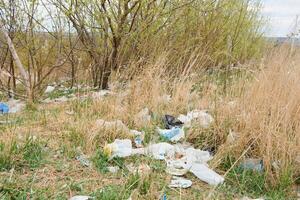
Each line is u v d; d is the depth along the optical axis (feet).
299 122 13.47
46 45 23.02
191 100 18.51
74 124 14.69
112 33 22.76
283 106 13.98
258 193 11.18
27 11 21.15
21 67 20.76
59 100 21.40
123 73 20.77
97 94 19.65
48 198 9.86
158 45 23.77
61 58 24.47
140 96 17.46
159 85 18.39
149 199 9.95
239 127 13.85
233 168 12.01
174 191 10.69
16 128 14.51
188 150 13.14
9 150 11.58
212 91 18.22
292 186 11.64
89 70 24.59
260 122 12.76
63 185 10.52
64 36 23.34
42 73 23.90
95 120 15.31
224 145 12.88
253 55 34.86
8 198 9.55
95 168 11.73
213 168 12.23
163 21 24.22
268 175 11.59
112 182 10.95
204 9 25.66
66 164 11.85
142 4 22.48
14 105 19.98
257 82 15.79
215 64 25.85
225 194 10.93
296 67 18.97
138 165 11.84
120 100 17.46
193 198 10.46
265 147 12.24
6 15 21.35
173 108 17.39
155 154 12.74
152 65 20.25
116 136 13.99
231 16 29.66
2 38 22.22
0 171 11.04
